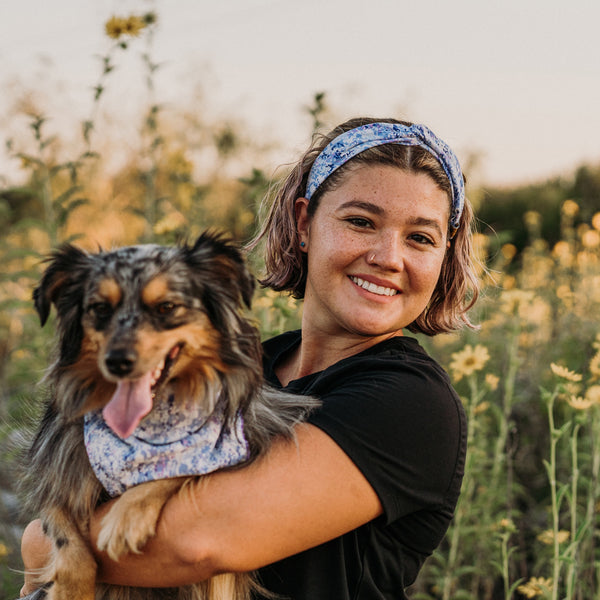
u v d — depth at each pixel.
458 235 2.97
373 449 2.22
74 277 2.69
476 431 5.07
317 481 2.17
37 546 2.61
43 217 9.51
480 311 4.96
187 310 2.57
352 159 2.70
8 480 5.47
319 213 2.77
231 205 10.38
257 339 2.69
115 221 11.11
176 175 6.83
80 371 2.58
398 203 2.61
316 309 2.85
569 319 6.93
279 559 2.18
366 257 2.64
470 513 4.22
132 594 2.60
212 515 2.16
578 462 5.23
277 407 2.52
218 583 2.46
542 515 5.49
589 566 4.07
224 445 2.33
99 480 2.41
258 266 3.85
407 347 2.66
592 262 7.89
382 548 2.32
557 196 15.40
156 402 2.47
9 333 7.78
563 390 3.57
